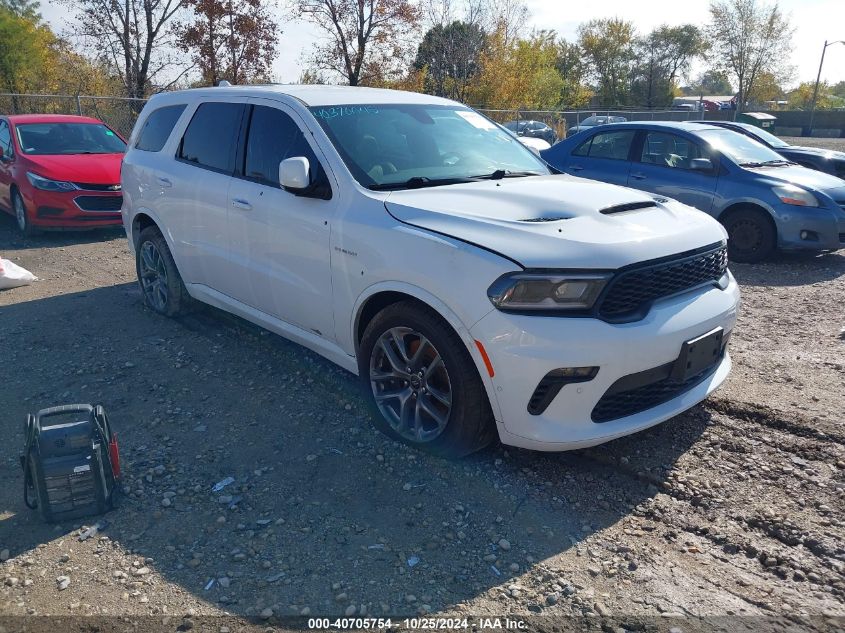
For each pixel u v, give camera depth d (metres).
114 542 3.15
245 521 3.29
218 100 5.31
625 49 66.81
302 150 4.40
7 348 5.52
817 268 8.22
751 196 8.36
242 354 5.31
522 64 33.06
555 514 3.31
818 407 4.25
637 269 3.32
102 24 23.67
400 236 3.64
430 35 32.28
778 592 2.79
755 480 3.53
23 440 4.09
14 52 26.64
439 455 3.75
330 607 2.73
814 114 50.56
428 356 3.69
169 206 5.60
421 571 2.93
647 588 2.82
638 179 9.27
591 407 3.31
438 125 4.89
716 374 3.93
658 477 3.57
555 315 3.23
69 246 9.52
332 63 27.00
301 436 4.07
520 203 3.76
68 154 10.35
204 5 23.38
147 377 4.93
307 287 4.30
